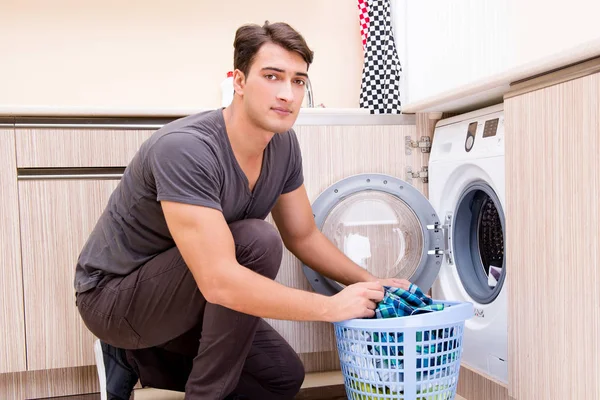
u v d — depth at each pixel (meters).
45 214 2.06
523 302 1.58
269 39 1.38
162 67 2.93
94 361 2.10
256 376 1.81
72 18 2.83
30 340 2.05
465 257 2.07
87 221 2.09
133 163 1.53
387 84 2.58
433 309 1.49
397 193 2.17
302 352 2.25
